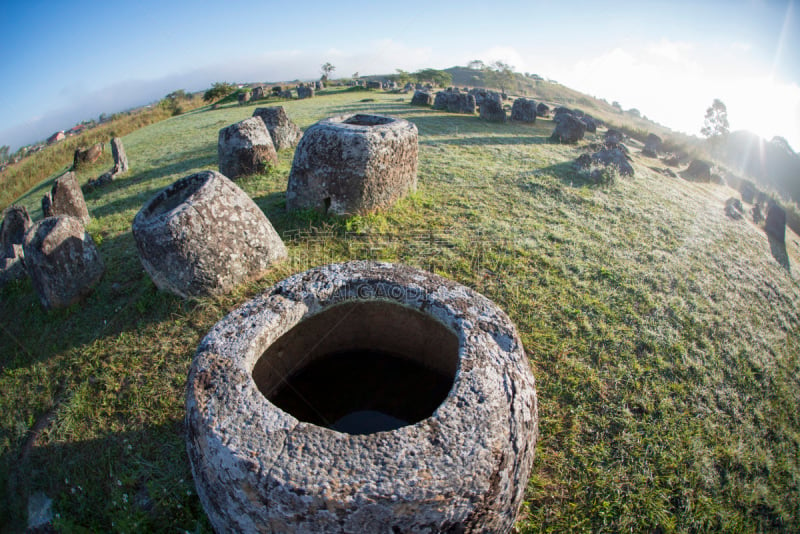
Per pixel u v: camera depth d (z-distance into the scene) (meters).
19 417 3.35
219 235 3.94
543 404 3.07
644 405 3.11
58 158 13.95
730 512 2.56
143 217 4.06
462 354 2.01
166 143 11.86
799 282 5.77
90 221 6.39
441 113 14.38
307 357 2.69
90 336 3.90
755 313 4.52
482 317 2.25
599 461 2.71
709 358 3.67
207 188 3.98
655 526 2.43
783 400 3.47
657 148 15.03
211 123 14.48
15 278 5.23
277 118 8.83
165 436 2.91
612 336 3.70
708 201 8.33
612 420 2.98
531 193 6.70
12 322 4.61
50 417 3.23
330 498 1.46
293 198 5.55
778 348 4.07
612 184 7.48
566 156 9.21
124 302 4.23
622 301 4.20
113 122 19.56
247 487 1.55
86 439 3.00
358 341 2.80
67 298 4.37
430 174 7.17
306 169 5.34
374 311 2.64
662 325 3.95
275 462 1.55
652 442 2.86
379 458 1.56
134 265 4.86
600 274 4.61
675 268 4.96
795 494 2.77
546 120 16.58
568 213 6.05
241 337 2.10
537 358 3.44
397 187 5.68
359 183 5.18
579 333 3.73
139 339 3.70
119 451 2.88
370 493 1.47
